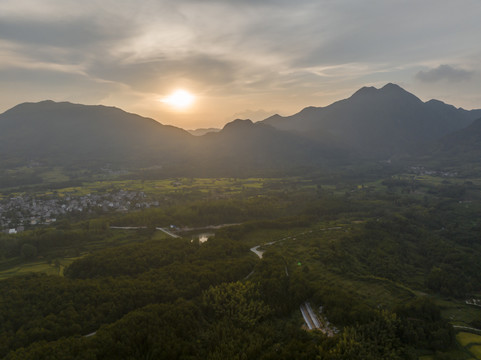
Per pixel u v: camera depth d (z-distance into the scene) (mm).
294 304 135875
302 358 97750
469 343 123750
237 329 116750
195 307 128375
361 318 117625
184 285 151250
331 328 118625
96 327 124562
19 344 111562
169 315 119750
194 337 113125
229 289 142125
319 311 130875
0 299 137125
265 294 143250
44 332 117188
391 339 108812
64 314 127875
